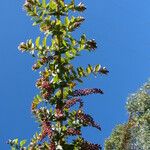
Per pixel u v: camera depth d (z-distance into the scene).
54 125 0.70
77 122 0.69
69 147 0.68
